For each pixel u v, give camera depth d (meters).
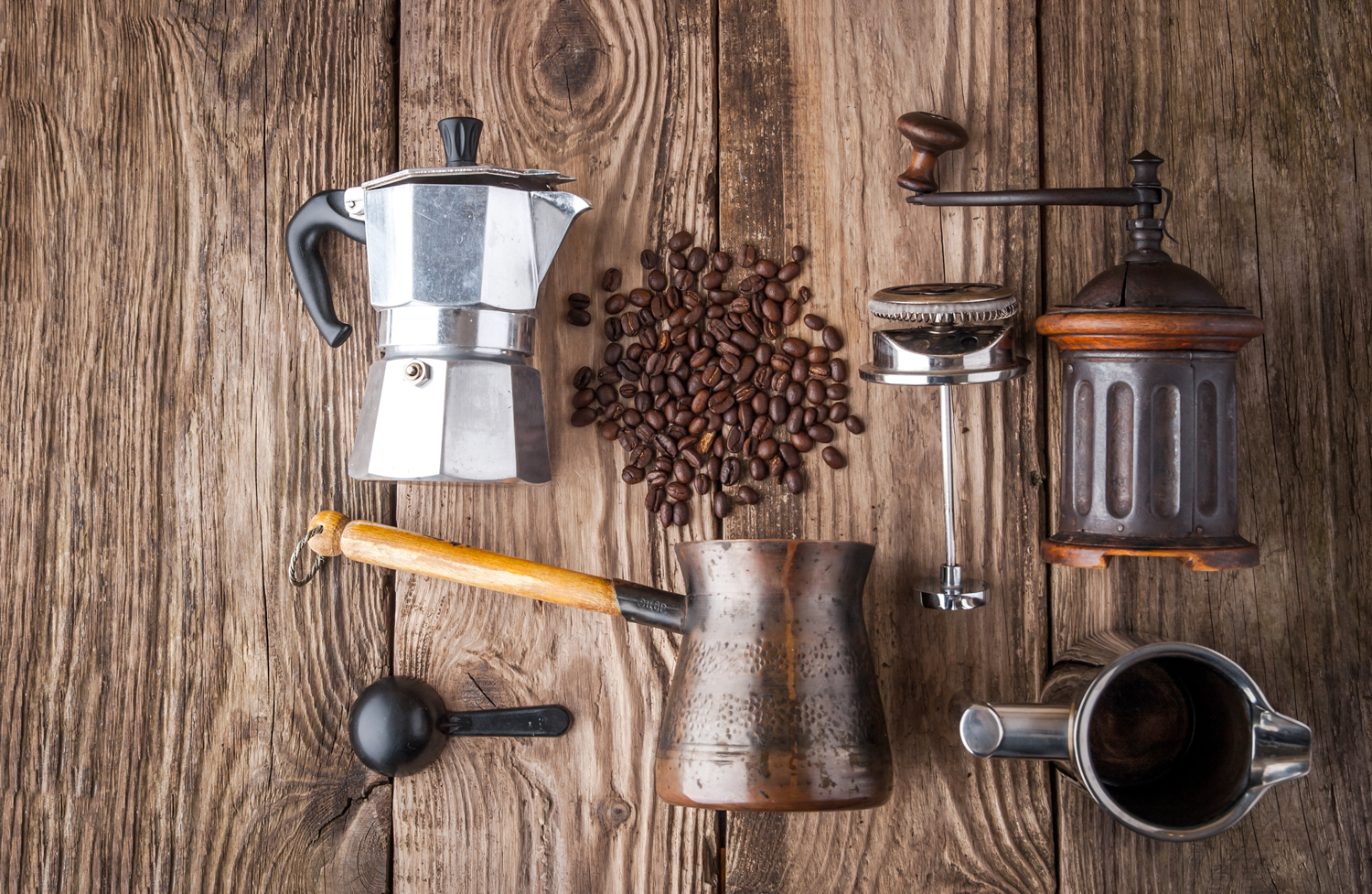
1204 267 0.95
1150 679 0.91
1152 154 0.93
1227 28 0.96
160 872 0.95
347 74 0.97
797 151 0.96
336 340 0.94
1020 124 0.96
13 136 0.97
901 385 0.94
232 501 0.96
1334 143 0.96
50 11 0.97
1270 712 0.84
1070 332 0.89
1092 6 0.96
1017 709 0.86
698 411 0.95
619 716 0.95
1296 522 0.95
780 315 0.95
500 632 0.96
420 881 0.95
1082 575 0.95
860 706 0.87
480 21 0.97
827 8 0.96
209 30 0.97
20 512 0.96
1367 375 0.95
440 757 0.96
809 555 0.87
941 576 0.93
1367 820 0.94
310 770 0.96
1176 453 0.88
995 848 0.94
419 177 0.89
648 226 0.96
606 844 0.95
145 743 0.96
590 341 0.96
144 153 0.97
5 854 0.95
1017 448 0.95
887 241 0.96
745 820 0.95
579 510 0.96
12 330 0.97
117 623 0.96
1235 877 0.94
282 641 0.96
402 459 0.89
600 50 0.97
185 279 0.97
